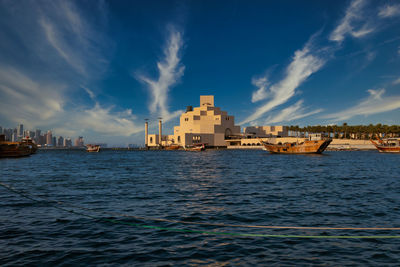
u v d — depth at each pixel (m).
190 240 12.44
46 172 47.28
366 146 193.88
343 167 52.31
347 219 15.66
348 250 11.18
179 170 48.62
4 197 23.11
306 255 10.72
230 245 11.80
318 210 17.81
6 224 14.91
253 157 100.06
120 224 14.97
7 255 10.70
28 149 125.25
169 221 15.51
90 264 9.95
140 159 96.38
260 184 29.92
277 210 17.88
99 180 35.09
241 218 16.05
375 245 11.71
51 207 19.20
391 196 22.47
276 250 11.23
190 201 20.92
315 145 106.00
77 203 20.67
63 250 11.23
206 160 83.50
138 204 20.06
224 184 30.06
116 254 10.84
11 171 49.50
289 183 30.58
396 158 87.62
